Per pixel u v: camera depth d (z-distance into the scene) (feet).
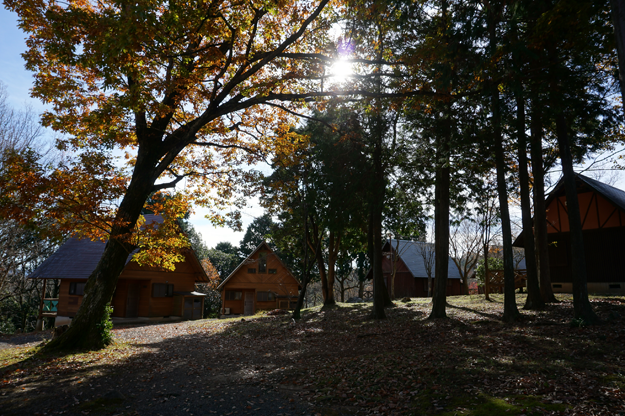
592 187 71.67
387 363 29.12
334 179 63.26
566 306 47.93
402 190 65.41
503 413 17.65
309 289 194.18
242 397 23.90
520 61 35.99
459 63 38.06
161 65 36.63
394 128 63.46
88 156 41.19
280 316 82.28
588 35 33.60
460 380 23.25
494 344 32.58
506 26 36.42
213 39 40.57
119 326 85.51
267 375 29.86
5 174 37.17
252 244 183.83
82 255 95.30
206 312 151.43
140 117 43.42
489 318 47.91
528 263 50.49
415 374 25.34
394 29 43.80
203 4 34.68
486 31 37.19
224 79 47.91
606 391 19.43
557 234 79.56
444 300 53.16
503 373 23.93
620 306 44.01
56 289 121.19
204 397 24.09
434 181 57.21
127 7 26.17
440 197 55.21
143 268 96.37
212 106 41.60
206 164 56.34
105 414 20.86
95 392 25.25
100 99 42.93
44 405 22.39
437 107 46.80
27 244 93.04
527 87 40.73
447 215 54.34
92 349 40.96
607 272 72.23
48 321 117.91
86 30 30.25
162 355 40.50
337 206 64.23
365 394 22.74
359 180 60.75
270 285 124.98
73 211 39.09
